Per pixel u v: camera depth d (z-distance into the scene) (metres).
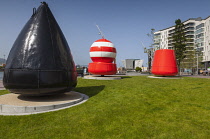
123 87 10.13
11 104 5.66
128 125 4.41
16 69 5.87
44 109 5.57
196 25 69.50
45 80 5.96
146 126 4.34
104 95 8.12
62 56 6.56
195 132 3.98
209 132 3.97
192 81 13.58
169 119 4.84
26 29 6.47
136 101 6.96
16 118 4.84
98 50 15.68
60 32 7.02
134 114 5.29
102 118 4.90
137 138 3.73
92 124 4.47
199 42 63.69
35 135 3.88
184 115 5.20
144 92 8.69
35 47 6.08
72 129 4.17
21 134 3.94
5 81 6.11
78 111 5.53
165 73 17.03
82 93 8.77
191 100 7.16
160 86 10.51
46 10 6.88
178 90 9.20
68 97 7.21
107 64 15.79
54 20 7.01
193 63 43.97
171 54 17.27
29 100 6.38
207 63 57.25
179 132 3.99
